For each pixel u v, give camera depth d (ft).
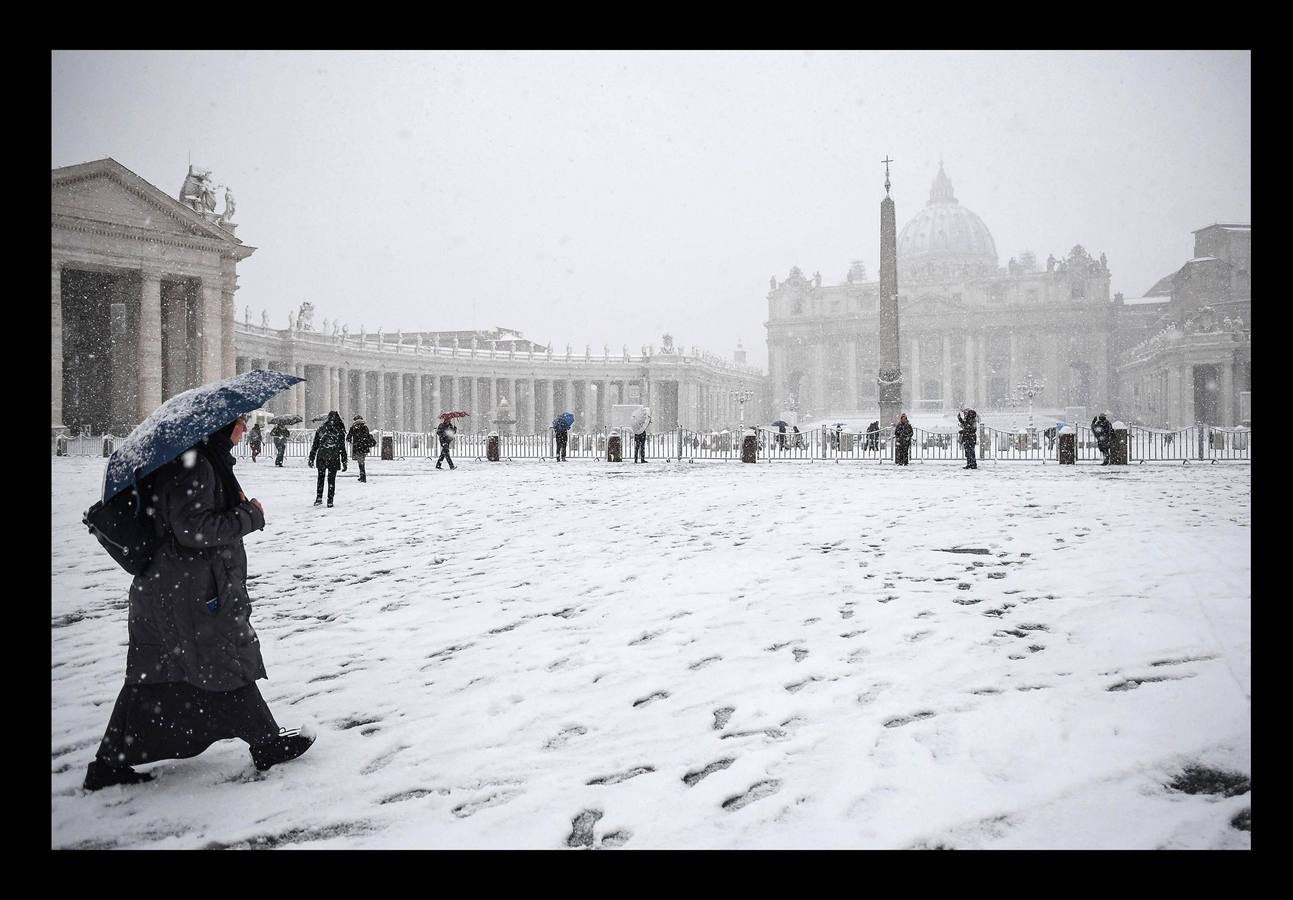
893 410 152.97
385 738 16.85
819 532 41.14
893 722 16.39
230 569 15.38
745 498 59.26
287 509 58.18
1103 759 14.15
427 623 25.89
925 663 19.85
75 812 14.14
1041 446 188.03
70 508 58.90
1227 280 346.95
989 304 433.89
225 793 14.73
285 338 262.88
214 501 15.30
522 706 18.29
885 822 12.46
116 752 14.93
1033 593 26.37
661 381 377.91
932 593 27.07
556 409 386.32
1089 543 35.32
